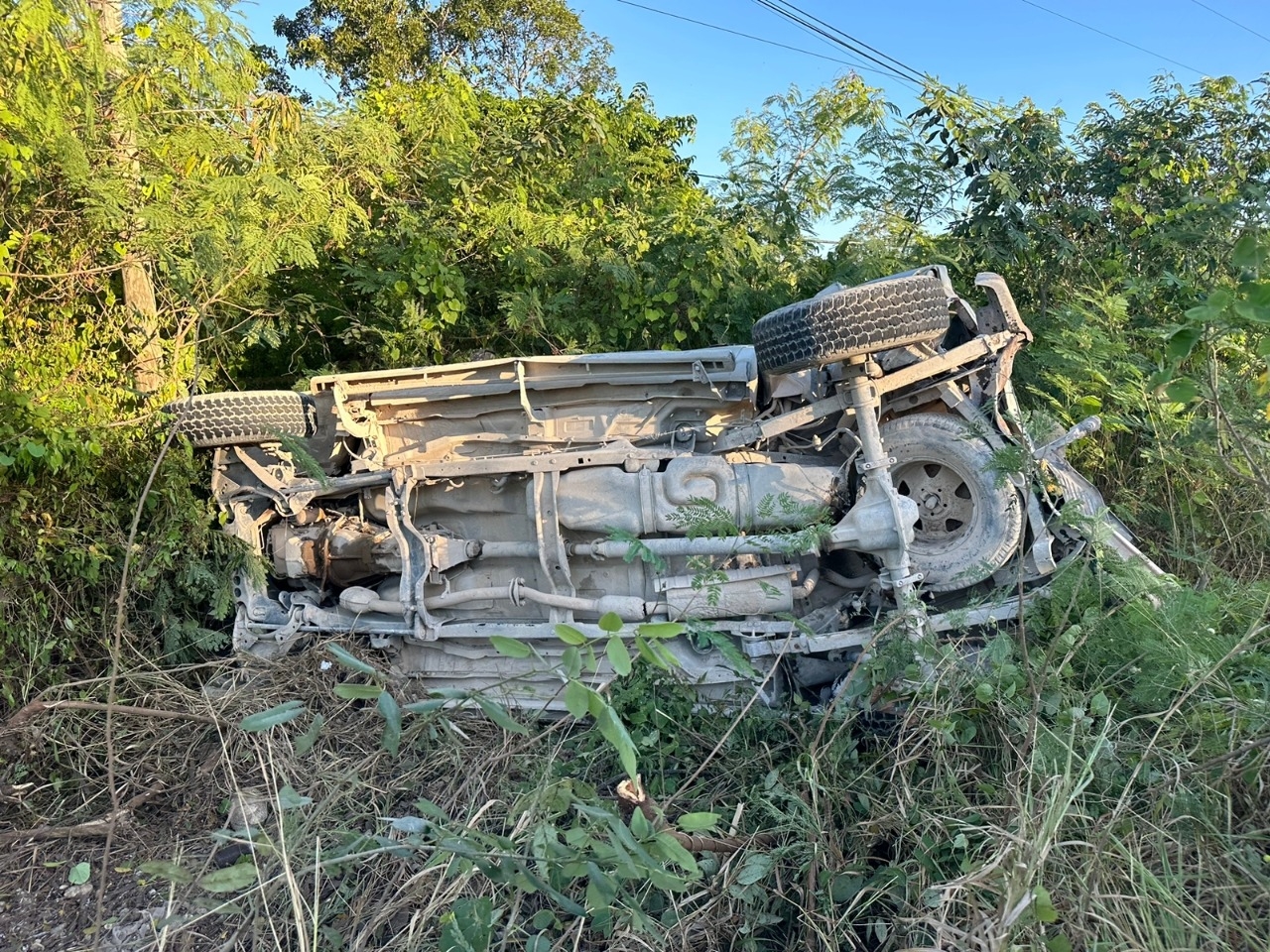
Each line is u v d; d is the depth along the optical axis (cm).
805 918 253
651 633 205
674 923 250
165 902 303
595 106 878
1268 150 753
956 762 294
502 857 220
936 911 226
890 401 392
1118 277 649
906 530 349
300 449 357
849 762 315
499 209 708
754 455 409
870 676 334
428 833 267
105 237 529
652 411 427
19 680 392
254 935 258
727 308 689
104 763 373
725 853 280
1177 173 709
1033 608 345
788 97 845
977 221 693
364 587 460
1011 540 360
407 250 702
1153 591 321
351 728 384
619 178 854
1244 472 400
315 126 652
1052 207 718
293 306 709
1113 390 505
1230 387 422
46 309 504
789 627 379
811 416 388
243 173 589
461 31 1877
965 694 310
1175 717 280
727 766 339
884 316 336
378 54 1783
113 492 470
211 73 534
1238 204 640
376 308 699
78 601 431
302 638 445
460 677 428
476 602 429
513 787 340
